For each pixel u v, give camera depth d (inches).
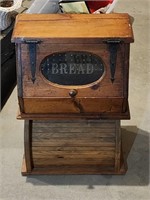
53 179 91.9
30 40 78.3
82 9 100.9
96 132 88.5
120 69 80.7
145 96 120.7
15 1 131.1
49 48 79.0
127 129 107.2
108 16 86.6
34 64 80.2
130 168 94.6
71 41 78.3
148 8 177.0
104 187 90.0
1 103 117.7
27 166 91.7
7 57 124.0
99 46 78.8
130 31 80.7
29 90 81.9
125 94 82.0
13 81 126.7
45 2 114.4
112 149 89.5
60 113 84.7
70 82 82.0
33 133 88.8
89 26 82.4
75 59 80.4
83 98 82.2
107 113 84.7
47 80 81.7
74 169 92.5
